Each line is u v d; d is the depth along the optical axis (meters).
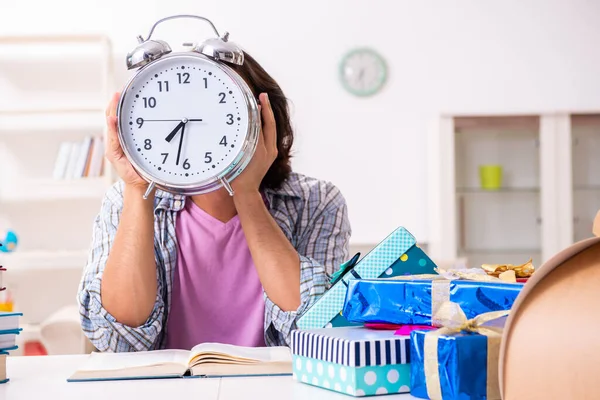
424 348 0.68
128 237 1.15
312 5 4.31
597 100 4.41
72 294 4.10
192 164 1.02
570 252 0.57
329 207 1.35
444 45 4.36
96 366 0.92
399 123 4.33
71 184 3.88
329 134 4.31
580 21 4.41
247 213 1.16
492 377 0.66
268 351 1.01
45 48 4.15
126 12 4.21
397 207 4.32
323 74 4.31
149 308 1.16
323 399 0.71
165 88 1.03
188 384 0.83
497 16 4.38
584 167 4.18
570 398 0.54
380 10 4.33
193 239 1.25
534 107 4.39
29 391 0.80
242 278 1.25
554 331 0.56
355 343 0.71
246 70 1.23
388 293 0.80
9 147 4.10
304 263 1.17
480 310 0.74
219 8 4.26
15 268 3.78
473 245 4.17
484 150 4.18
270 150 1.15
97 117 4.05
